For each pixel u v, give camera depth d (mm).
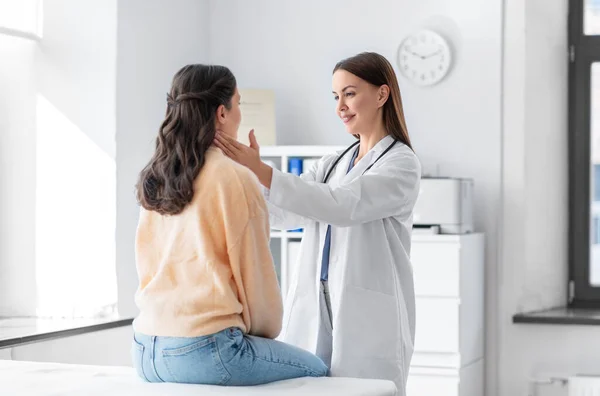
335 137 5461
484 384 5168
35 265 4574
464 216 4852
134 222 4672
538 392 5098
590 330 5059
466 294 4785
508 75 5152
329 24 5469
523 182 5137
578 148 5465
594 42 5441
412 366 4730
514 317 5082
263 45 5574
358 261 2943
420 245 4715
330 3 5469
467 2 5215
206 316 2387
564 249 5488
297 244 4918
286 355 2592
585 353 5062
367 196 2840
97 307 4523
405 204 2971
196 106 2463
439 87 5262
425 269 4711
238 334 2426
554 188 5414
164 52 5031
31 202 4578
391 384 2650
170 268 2443
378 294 2947
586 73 5461
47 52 4566
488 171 5176
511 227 5145
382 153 3016
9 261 4594
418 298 4719
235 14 5609
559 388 5074
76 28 4555
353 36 5426
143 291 2486
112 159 4512
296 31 5527
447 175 5238
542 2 5305
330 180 3186
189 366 2424
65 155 4555
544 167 5332
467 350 4805
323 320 3018
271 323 2541
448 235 4680
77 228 4547
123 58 4586
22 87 4586
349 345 2904
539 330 5109
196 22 5453
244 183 2418
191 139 2441
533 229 5230
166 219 2469
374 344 2922
